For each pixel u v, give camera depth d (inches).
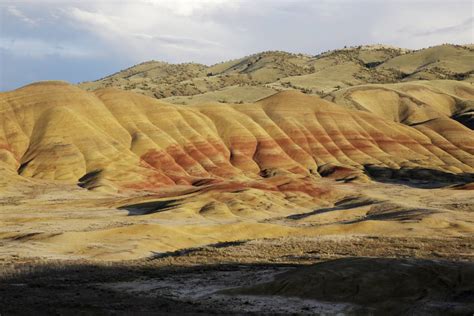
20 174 5211.6
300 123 7175.2
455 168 6545.3
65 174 5270.7
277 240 2356.1
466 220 3006.9
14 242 2261.3
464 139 7317.9
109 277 1487.5
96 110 6284.5
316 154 6771.7
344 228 2763.3
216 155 6358.3
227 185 4485.7
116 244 2231.8
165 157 5964.6
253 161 6520.7
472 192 4722.0
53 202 4158.5
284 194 4453.7
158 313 1049.5
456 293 1162.0
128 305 1117.7
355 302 1152.8
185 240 2459.4
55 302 1115.9
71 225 3021.7
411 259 1334.9
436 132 7524.6
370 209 3732.8
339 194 4601.4
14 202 4099.4
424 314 1067.9
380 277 1214.9
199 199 3868.1
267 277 1364.4
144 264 1739.7
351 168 6373.0
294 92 7810.0
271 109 7470.5
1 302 1081.4
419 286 1182.3
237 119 7071.9
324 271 1270.9
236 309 1114.7
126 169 5418.3
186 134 6471.5
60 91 6392.7
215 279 1419.8
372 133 7214.6
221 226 2736.2
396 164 6633.9
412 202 4207.7
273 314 1073.5
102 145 5718.5
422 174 6225.4
